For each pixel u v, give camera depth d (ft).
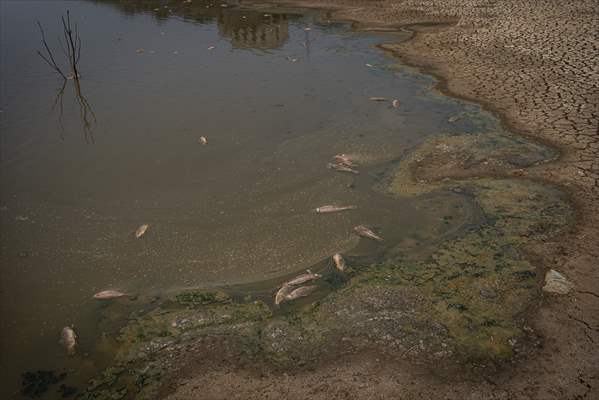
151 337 13.69
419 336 13.14
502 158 21.67
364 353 12.82
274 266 16.35
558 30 37.99
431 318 13.66
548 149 22.07
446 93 29.68
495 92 28.99
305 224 18.35
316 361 12.68
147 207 19.76
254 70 35.14
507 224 17.30
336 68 34.96
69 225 18.84
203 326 13.97
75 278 16.17
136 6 58.13
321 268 16.05
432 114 26.91
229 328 13.84
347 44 40.68
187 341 13.50
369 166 22.06
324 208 18.93
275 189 20.67
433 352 12.66
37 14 54.24
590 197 18.26
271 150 23.84
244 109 28.53
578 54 32.76
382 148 23.49
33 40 43.80
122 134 25.96
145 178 21.81
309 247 17.13
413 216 18.43
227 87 31.99
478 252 16.06
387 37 42.06
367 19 48.42
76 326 14.25
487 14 45.42
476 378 11.91
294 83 32.32
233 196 20.31
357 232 17.58
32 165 23.15
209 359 12.92
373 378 12.10
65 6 58.90
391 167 21.86
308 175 21.58
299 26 47.24
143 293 15.40
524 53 34.37
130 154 23.90
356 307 14.25
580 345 12.47
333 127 25.95
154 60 38.09
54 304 15.12
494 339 12.84
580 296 13.89
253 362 12.75
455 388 11.71
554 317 13.33
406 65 34.99
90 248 17.56
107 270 16.49
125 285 15.79
